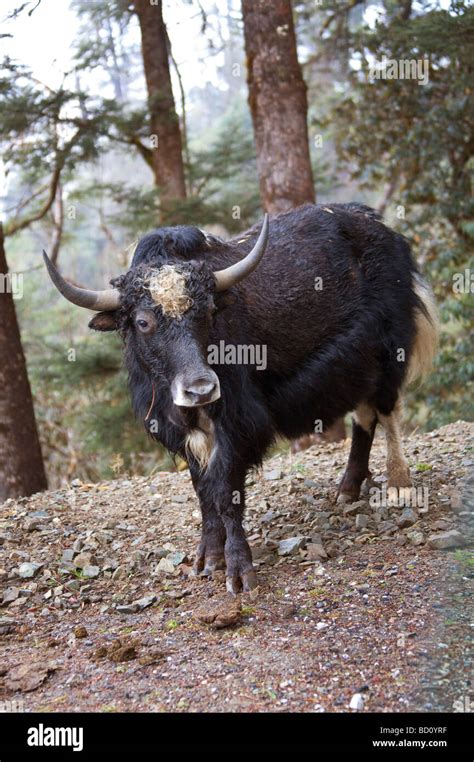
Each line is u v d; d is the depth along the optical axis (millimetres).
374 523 4750
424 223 12414
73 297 3930
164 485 6195
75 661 3531
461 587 3646
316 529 4742
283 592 3963
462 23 9711
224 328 4102
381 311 5000
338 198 21141
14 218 13844
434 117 11586
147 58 12438
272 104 8820
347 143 13953
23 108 10977
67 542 4898
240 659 3367
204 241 4250
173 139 12500
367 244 5047
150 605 4055
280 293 4477
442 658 3146
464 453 5844
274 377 4492
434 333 5449
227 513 4117
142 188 13477
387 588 3820
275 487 5738
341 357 4742
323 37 14688
